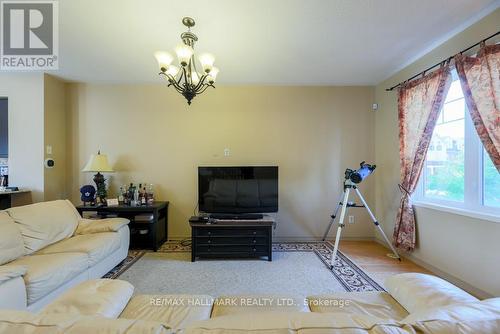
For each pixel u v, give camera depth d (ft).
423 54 9.32
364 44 8.57
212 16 6.95
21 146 11.10
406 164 9.86
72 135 12.55
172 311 4.00
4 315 1.95
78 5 6.52
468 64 6.99
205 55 6.74
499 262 6.58
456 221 7.85
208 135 12.72
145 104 12.67
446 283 4.35
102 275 8.24
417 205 9.52
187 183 12.73
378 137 12.51
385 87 11.91
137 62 9.98
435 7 6.61
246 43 8.46
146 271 8.96
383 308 4.18
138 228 11.53
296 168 12.74
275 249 11.45
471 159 7.54
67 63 10.08
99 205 11.23
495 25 6.64
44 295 5.88
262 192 11.72
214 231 10.14
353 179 9.82
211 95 12.71
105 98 12.59
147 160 12.67
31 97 11.09
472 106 6.91
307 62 10.02
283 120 12.75
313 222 12.73
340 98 12.78
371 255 10.61
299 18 7.06
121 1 6.34
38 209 8.06
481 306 2.24
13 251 6.49
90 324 1.90
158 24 7.34
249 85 12.69
